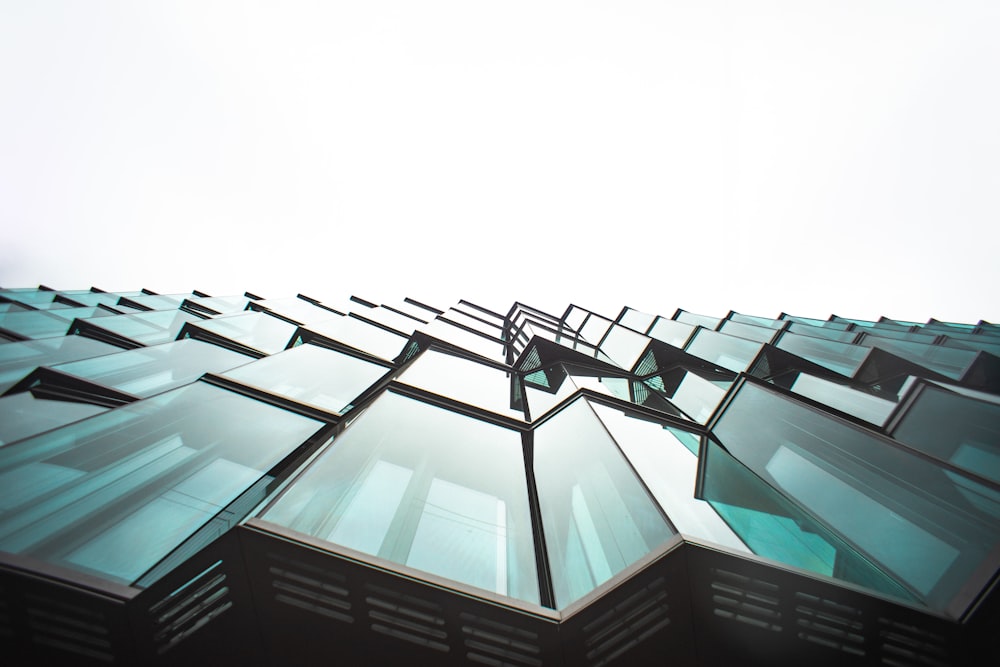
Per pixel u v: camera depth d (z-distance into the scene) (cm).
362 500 411
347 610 309
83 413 573
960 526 379
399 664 301
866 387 935
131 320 1070
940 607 335
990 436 463
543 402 908
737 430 699
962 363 905
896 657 312
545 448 649
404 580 325
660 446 610
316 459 428
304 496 376
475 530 432
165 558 338
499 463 589
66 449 398
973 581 336
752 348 1169
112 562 323
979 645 310
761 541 415
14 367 655
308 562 314
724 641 318
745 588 332
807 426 595
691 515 429
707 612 324
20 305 959
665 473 512
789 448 585
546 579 399
